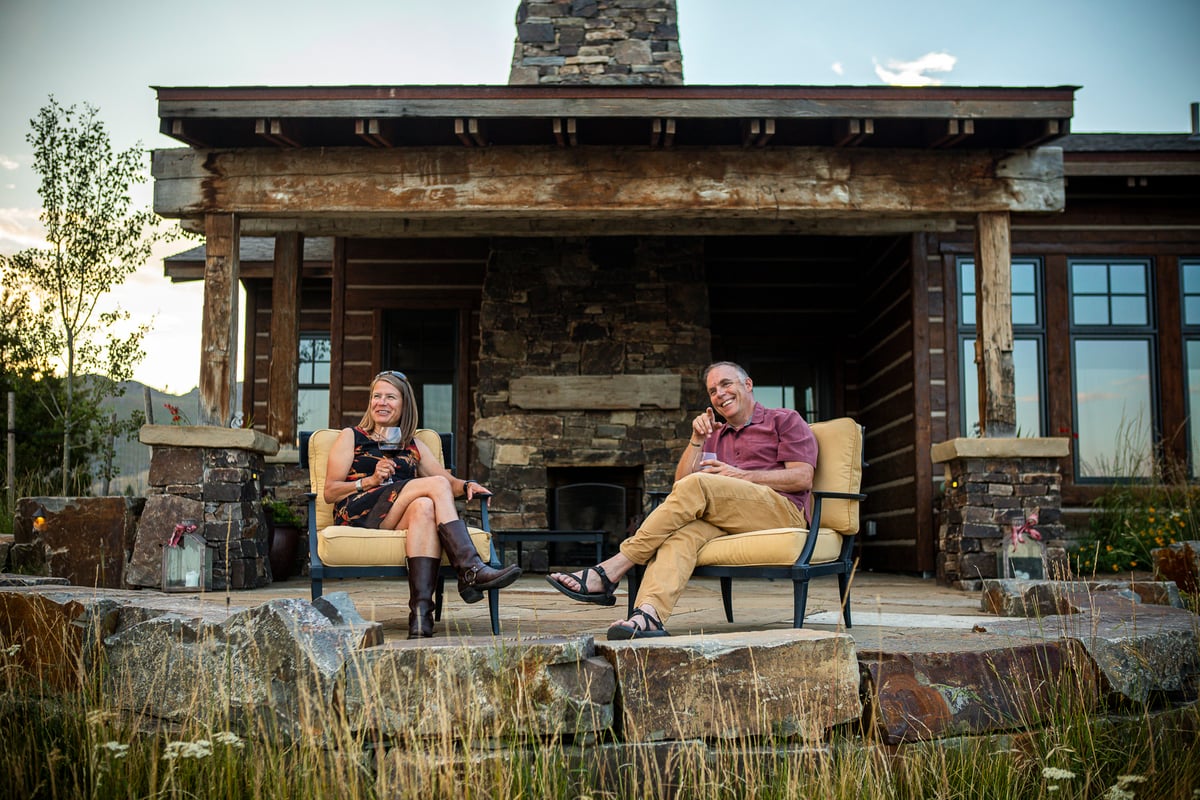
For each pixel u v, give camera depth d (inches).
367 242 411.2
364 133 253.9
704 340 370.0
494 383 366.6
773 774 103.8
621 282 372.8
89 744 103.4
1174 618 142.0
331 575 137.1
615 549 368.2
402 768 94.3
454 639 110.2
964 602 221.1
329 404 374.0
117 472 455.5
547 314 370.6
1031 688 119.0
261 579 268.5
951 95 255.3
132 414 460.1
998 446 269.1
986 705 115.1
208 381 264.2
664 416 364.2
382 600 207.0
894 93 254.8
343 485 147.7
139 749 104.0
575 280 372.8
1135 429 355.3
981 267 276.8
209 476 254.7
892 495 370.6
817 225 320.8
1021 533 263.0
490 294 371.2
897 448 365.7
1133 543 305.3
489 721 101.4
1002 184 273.1
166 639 113.4
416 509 137.3
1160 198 364.2
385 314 412.2
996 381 273.9
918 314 342.6
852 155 272.2
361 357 408.5
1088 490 349.4
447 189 268.5
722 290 418.9
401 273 410.3
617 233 320.2
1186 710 124.6
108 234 424.5
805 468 145.5
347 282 410.6
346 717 99.2
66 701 116.3
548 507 367.9
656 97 253.0
